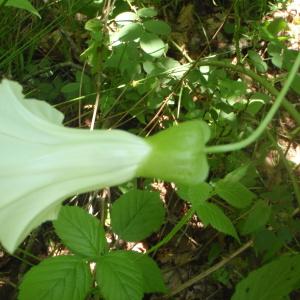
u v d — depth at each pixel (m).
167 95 0.28
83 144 0.13
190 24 0.39
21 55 0.30
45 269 0.17
